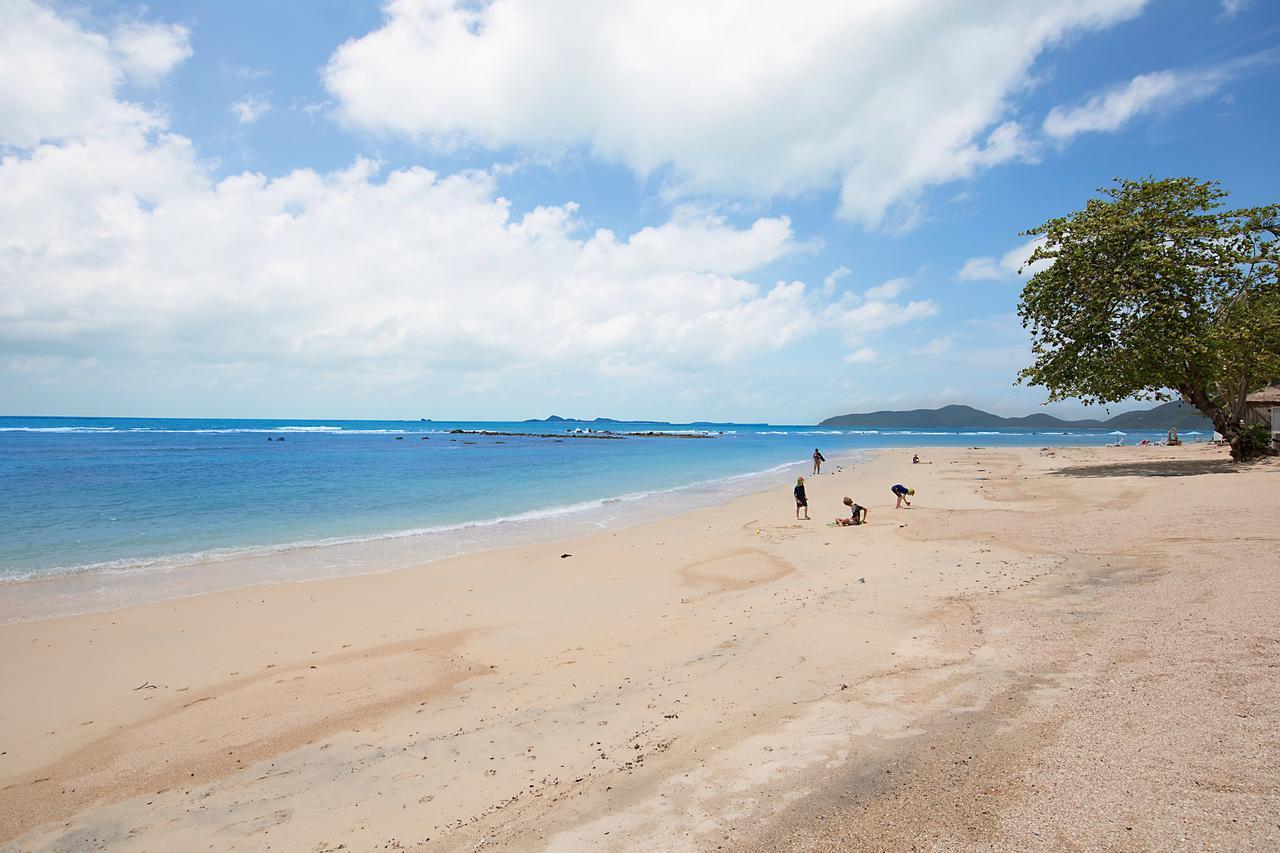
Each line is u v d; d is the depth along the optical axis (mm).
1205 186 22969
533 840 4340
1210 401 24094
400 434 116375
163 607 11633
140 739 6812
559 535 18828
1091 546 11781
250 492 28234
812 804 4281
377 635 10070
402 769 5840
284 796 5539
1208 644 6031
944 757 4664
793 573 12695
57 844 5047
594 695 7211
